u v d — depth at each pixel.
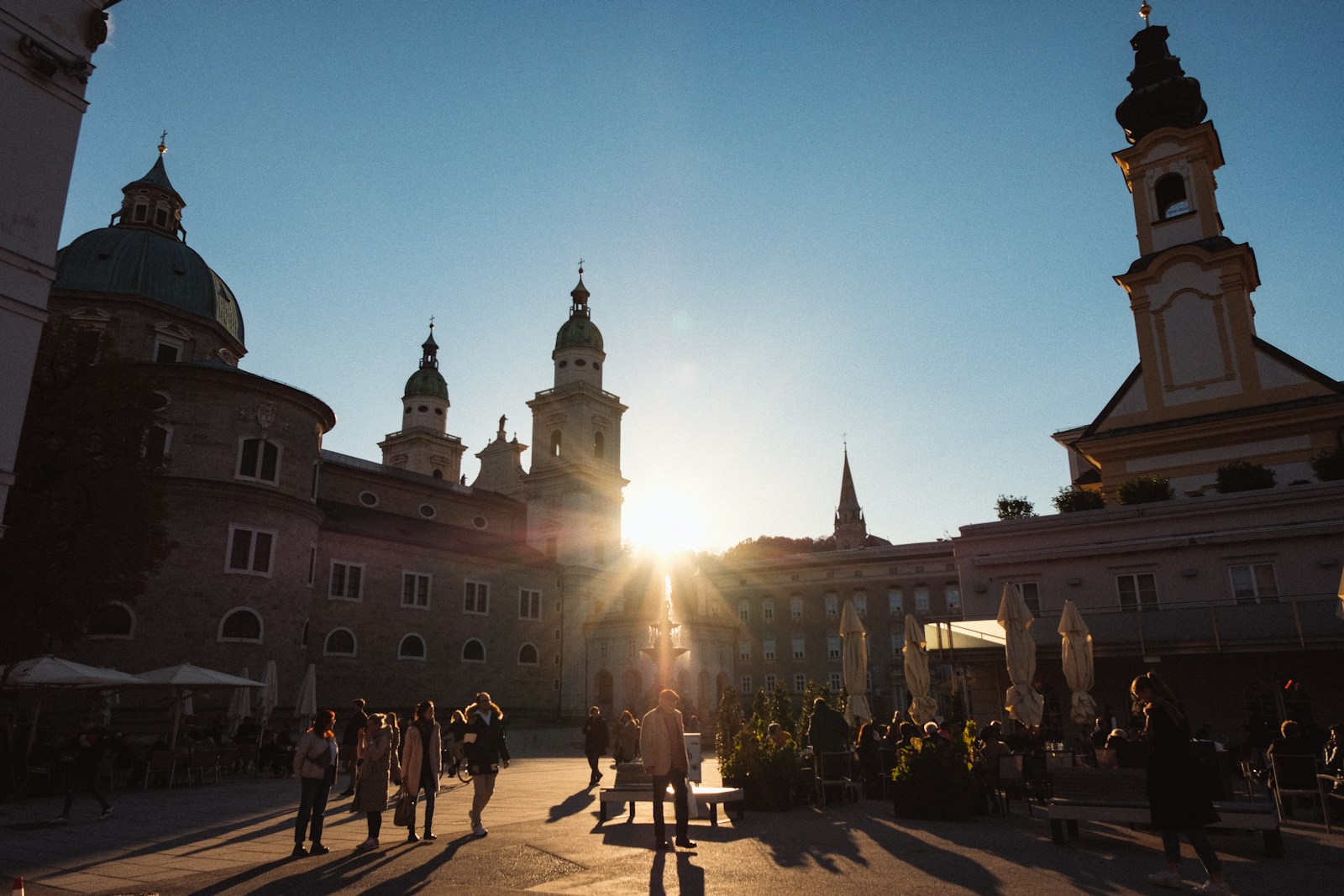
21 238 11.52
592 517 75.75
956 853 10.34
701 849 10.98
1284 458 33.19
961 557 30.86
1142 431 36.00
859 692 21.53
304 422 46.59
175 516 40.34
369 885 9.06
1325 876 8.63
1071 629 19.78
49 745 19.95
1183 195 39.69
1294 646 22.83
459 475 91.25
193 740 26.89
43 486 22.89
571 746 44.31
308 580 45.97
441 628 57.94
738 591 87.31
